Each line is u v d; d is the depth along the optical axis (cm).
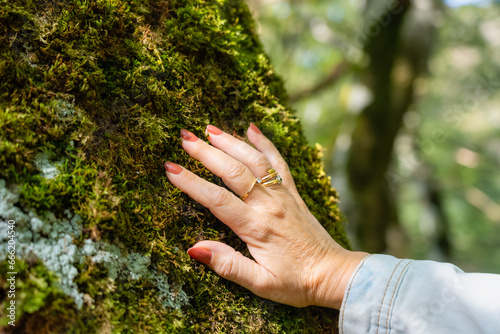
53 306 31
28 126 33
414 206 263
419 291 37
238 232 39
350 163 147
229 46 44
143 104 38
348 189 147
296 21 176
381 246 150
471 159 244
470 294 35
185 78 41
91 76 36
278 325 39
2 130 32
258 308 39
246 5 49
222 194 38
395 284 37
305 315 41
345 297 38
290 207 40
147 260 35
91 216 33
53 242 32
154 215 37
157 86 39
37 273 31
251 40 48
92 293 32
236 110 44
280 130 45
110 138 36
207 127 41
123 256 35
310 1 184
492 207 267
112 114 37
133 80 38
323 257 39
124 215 35
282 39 182
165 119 39
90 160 35
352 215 145
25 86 34
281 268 38
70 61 35
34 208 32
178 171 38
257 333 38
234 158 40
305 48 202
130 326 33
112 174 35
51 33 35
